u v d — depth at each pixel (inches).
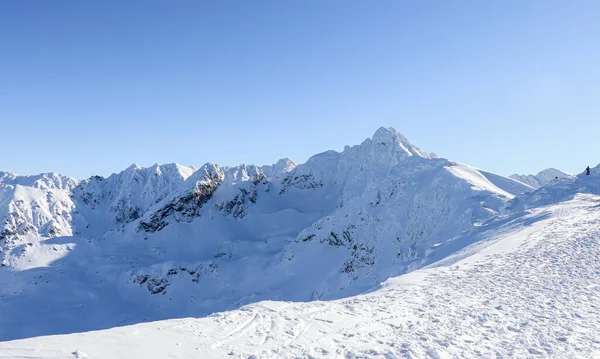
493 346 597.9
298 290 4215.1
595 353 569.6
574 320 707.4
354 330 672.4
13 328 3907.5
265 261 5172.2
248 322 690.2
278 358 535.8
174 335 586.6
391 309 804.0
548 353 570.9
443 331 663.8
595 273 992.2
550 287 922.1
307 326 684.7
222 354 534.3
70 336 534.9
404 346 594.2
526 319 721.0
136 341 544.7
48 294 4591.5
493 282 1007.0
